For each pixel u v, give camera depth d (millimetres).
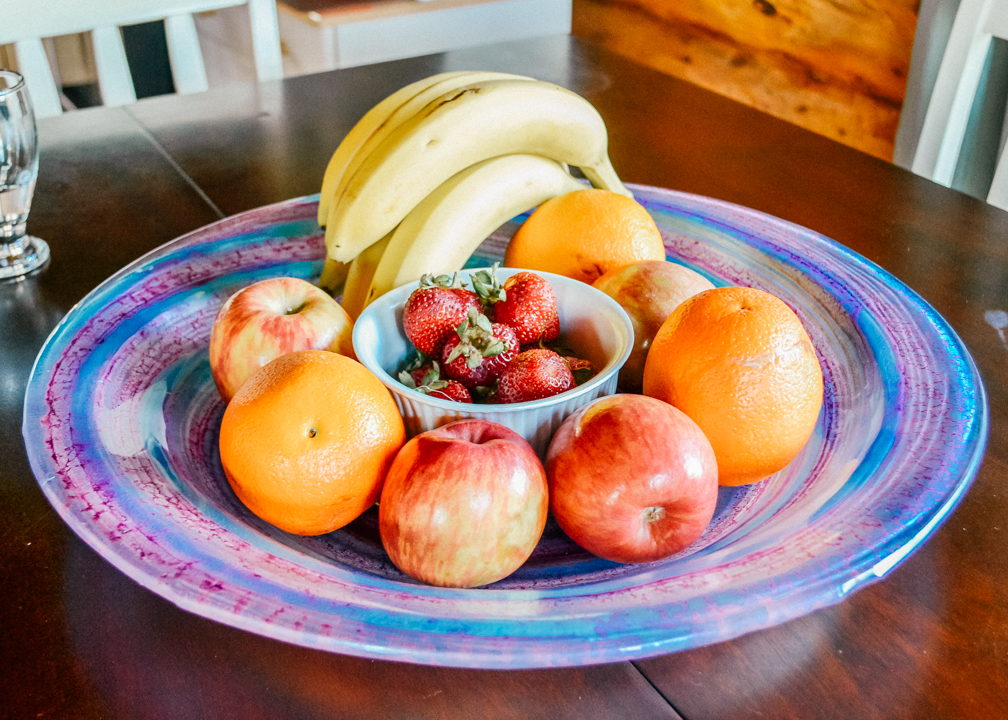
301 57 2445
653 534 533
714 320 567
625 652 435
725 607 453
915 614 502
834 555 478
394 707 462
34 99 1366
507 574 528
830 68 1757
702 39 2039
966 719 446
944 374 635
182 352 763
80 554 555
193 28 1469
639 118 1198
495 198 807
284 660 486
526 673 478
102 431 621
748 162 1082
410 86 880
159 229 965
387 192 749
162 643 496
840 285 776
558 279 693
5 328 800
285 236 911
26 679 475
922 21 1506
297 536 584
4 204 875
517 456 511
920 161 1281
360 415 540
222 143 1148
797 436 569
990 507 575
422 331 635
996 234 915
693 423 533
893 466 556
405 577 552
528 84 825
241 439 535
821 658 480
